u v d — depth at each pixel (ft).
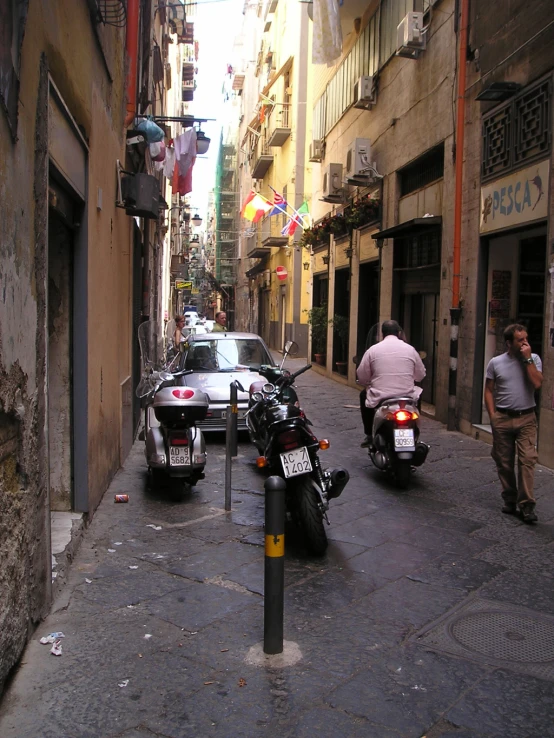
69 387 18.01
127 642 12.10
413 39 38.45
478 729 9.73
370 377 24.29
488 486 23.79
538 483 23.70
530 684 10.94
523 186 27.66
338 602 14.06
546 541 17.98
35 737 9.41
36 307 11.84
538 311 32.73
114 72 23.53
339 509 20.88
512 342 19.49
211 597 14.14
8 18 9.63
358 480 24.59
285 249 100.42
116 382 24.89
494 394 20.22
